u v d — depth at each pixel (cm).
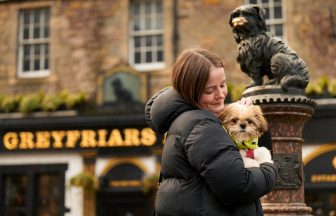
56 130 1301
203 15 1289
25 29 1391
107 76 1292
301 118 459
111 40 1331
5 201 1330
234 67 1253
